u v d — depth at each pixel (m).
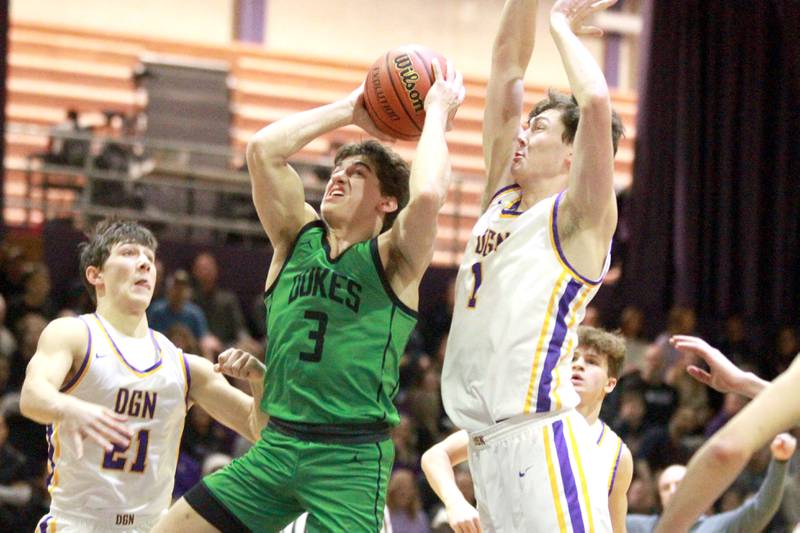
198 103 18.38
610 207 4.93
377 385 4.99
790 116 18.19
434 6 24.45
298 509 5.08
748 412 3.09
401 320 5.06
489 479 4.96
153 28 23.31
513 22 5.57
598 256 4.95
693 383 13.70
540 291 4.92
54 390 5.06
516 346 4.89
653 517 7.47
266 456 4.98
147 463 5.81
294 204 5.32
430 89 5.22
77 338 5.66
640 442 12.66
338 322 4.99
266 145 5.26
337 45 24.14
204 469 10.23
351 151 5.36
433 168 4.93
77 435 4.81
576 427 4.93
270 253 16.25
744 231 17.92
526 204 5.20
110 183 16.53
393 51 5.40
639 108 17.77
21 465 10.34
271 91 23.19
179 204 17.02
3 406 11.09
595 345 6.21
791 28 18.12
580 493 4.79
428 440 12.88
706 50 17.86
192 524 5.02
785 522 10.41
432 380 13.31
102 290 5.90
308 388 4.95
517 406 4.85
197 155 17.97
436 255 20.30
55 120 21.69
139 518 5.81
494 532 4.96
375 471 4.96
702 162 17.77
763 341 17.66
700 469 3.11
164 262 15.67
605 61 24.64
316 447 4.89
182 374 5.93
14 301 13.19
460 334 5.11
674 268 17.66
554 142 5.17
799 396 3.08
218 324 14.38
